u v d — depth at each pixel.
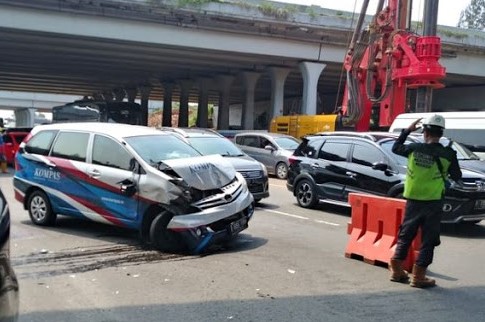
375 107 19.77
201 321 5.03
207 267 6.96
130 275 6.57
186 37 29.77
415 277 6.17
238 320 5.06
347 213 11.68
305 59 33.53
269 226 10.02
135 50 32.56
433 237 6.11
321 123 26.59
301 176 12.41
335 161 11.66
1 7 26.02
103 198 8.37
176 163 7.85
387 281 6.42
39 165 9.39
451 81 41.47
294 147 20.64
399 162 10.40
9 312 2.84
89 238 8.62
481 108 43.56
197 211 7.54
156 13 28.50
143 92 53.59
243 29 30.69
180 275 6.58
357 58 19.00
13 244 8.16
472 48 35.59
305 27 31.45
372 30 18.50
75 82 55.22
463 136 14.31
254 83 40.53
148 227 7.95
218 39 30.59
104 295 5.80
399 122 15.70
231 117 72.19
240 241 8.62
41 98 77.81
